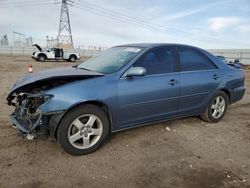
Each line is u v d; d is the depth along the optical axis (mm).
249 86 12414
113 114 4008
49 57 32094
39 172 3332
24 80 4031
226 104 5672
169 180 3273
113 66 4281
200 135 4832
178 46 4930
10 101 4152
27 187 3020
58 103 3520
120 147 4160
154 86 4344
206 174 3443
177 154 3996
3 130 4617
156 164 3666
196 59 5137
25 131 3559
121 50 4824
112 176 3320
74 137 3738
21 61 29125
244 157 4000
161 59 4590
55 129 3617
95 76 3955
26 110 3775
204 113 5422
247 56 37938
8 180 3129
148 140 4473
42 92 3594
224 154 4074
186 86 4805
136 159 3791
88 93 3701
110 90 3900
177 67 4762
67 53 33469
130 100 4105
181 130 5027
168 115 4719
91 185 3111
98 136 3951
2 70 16266
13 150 3871
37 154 3791
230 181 3297
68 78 3828
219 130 5152
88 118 3850
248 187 3182
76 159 3717
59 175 3289
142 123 4438
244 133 5051
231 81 5633
